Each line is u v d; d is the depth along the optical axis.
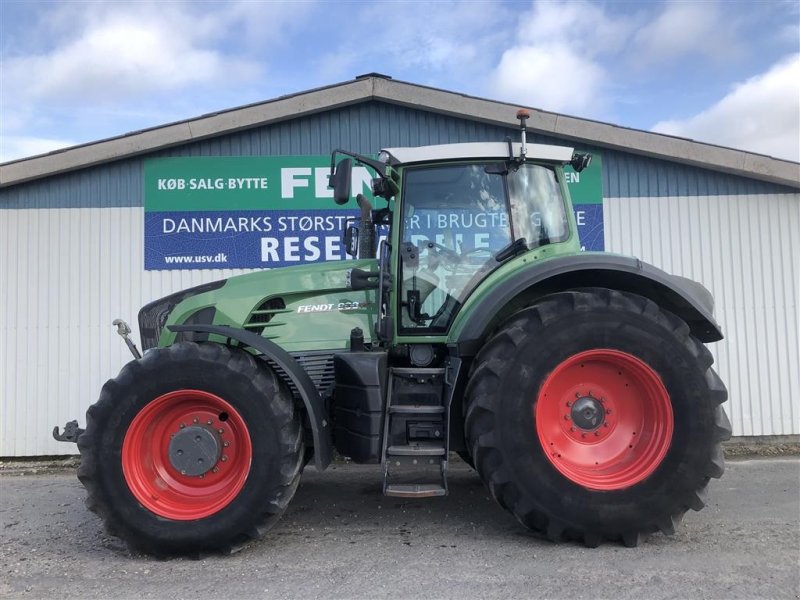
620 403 3.44
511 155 3.84
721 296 6.48
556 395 3.42
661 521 3.22
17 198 6.41
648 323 3.29
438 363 3.87
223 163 6.49
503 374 3.27
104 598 2.80
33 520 4.14
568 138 6.50
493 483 3.26
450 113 6.42
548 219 3.95
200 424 3.36
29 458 6.30
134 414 3.24
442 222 3.90
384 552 3.34
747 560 3.12
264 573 3.06
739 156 6.29
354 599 2.74
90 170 6.44
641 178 6.55
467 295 3.82
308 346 3.86
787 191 6.52
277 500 3.20
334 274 3.99
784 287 6.46
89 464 3.21
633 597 2.72
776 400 6.41
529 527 3.32
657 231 6.52
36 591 2.89
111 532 3.23
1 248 6.38
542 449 3.24
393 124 6.54
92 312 6.39
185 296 4.25
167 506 3.27
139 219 6.45
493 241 3.88
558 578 2.93
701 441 3.22
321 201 6.53
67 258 6.40
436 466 3.45
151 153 6.46
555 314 3.31
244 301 3.89
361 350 3.77
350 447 3.48
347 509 4.24
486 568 3.07
